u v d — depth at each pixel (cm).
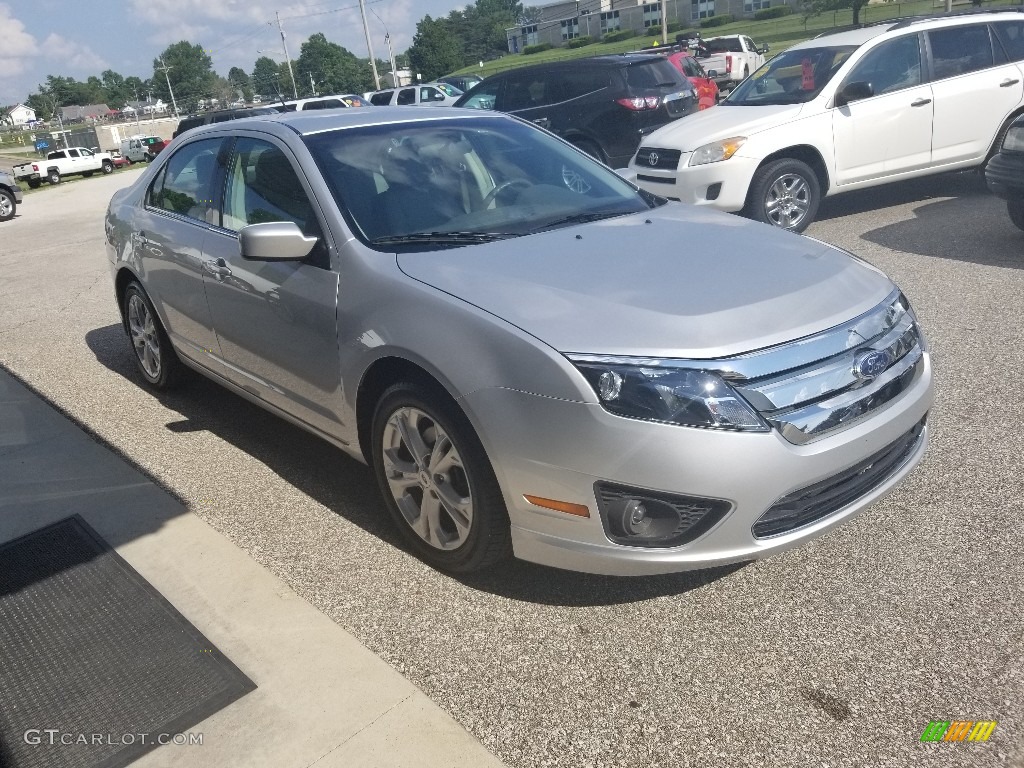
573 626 283
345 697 254
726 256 312
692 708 245
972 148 831
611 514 262
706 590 297
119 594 309
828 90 789
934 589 287
